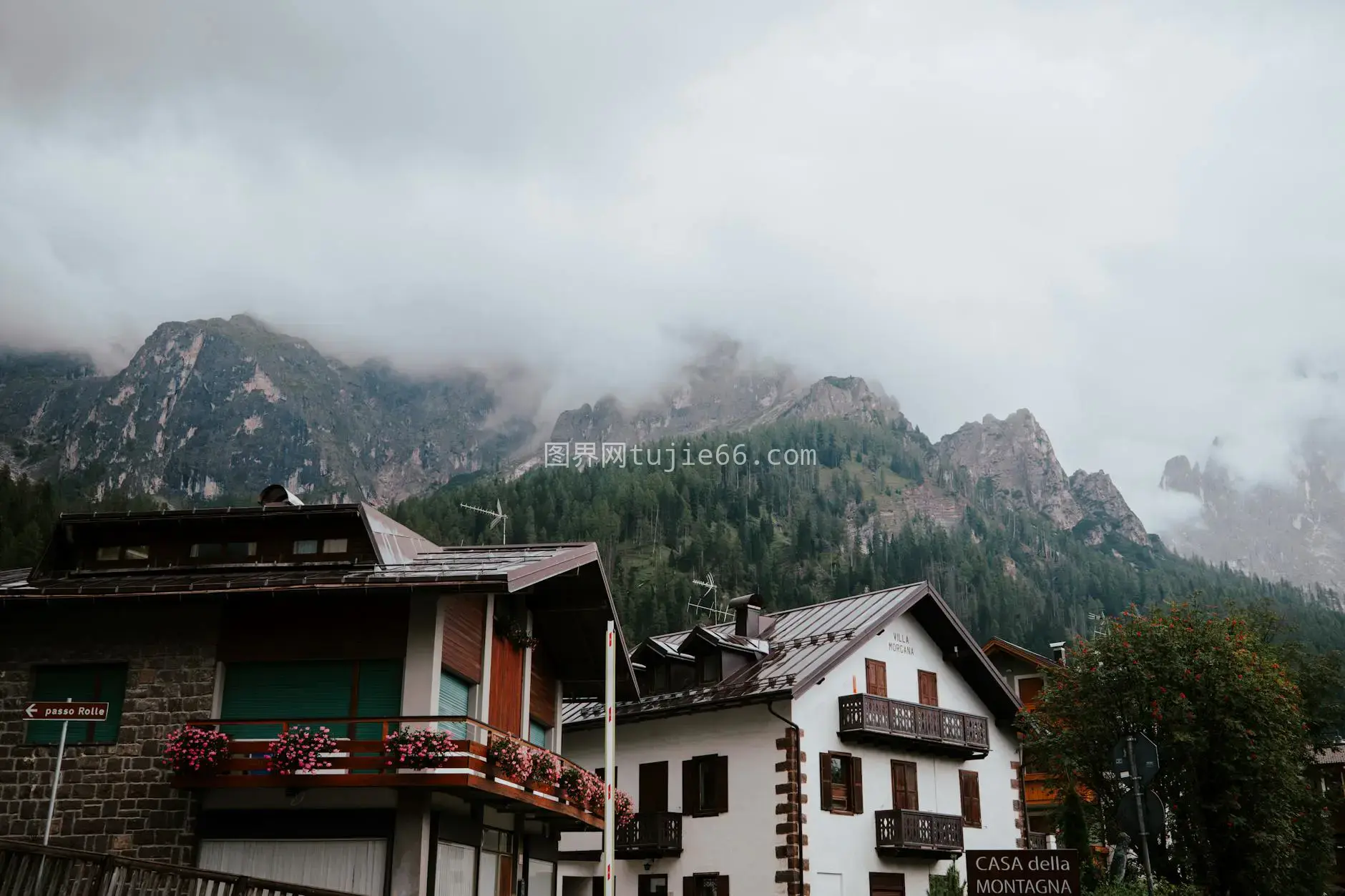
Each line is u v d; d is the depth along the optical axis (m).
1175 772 33.62
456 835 22.19
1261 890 32.53
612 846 20.39
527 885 26.97
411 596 21.09
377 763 19.70
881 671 37.12
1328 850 37.12
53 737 21.42
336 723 20.67
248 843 20.56
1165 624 35.03
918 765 37.06
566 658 29.22
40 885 12.72
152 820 20.73
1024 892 20.20
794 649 36.88
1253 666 33.81
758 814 33.47
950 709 39.12
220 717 21.22
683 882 34.88
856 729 34.34
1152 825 20.53
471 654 23.09
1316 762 42.97
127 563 22.42
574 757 39.62
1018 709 39.78
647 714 36.66
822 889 32.72
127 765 21.06
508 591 20.55
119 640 21.77
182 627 21.70
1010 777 40.59
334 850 20.34
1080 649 36.34
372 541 21.62
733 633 39.84
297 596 20.59
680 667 37.72
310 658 21.19
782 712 33.69
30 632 22.03
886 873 34.69
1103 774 34.75
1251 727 33.00
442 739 19.66
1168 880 32.62
